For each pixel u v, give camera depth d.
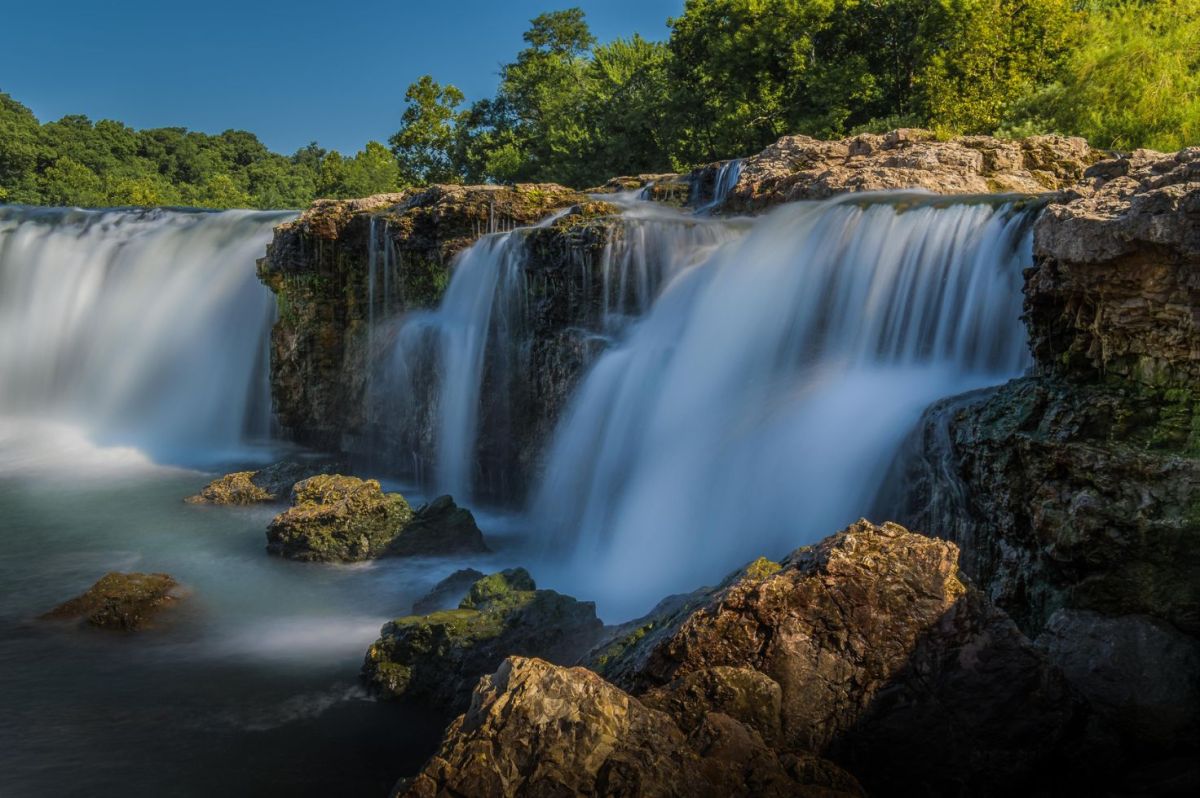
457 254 19.70
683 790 4.86
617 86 57.22
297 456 21.62
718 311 14.94
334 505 14.03
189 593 12.25
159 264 26.17
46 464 20.72
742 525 11.95
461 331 18.88
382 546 13.88
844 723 5.79
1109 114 25.41
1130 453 6.98
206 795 7.57
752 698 5.68
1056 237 7.77
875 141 19.05
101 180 110.44
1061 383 7.98
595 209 18.86
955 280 11.91
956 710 5.83
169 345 25.42
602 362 15.85
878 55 41.06
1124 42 28.53
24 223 28.64
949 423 8.85
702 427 13.50
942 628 5.90
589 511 15.05
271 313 23.95
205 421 24.58
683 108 45.25
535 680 5.21
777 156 19.61
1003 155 17.75
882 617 5.89
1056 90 27.39
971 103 31.59
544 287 17.27
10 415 25.81
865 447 10.45
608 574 13.44
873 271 13.05
